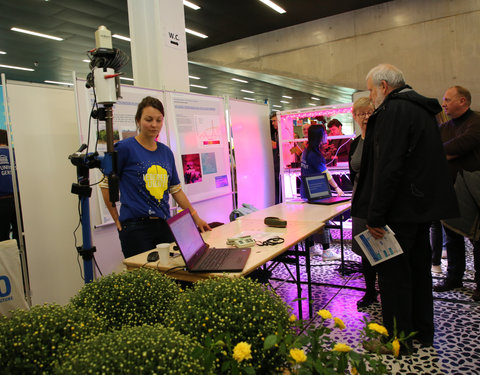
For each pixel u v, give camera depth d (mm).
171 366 751
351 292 3357
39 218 2977
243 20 8938
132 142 2412
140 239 2393
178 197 2705
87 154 1806
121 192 2414
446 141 3152
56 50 10102
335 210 3369
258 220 3105
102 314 1132
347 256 4457
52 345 866
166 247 2010
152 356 753
